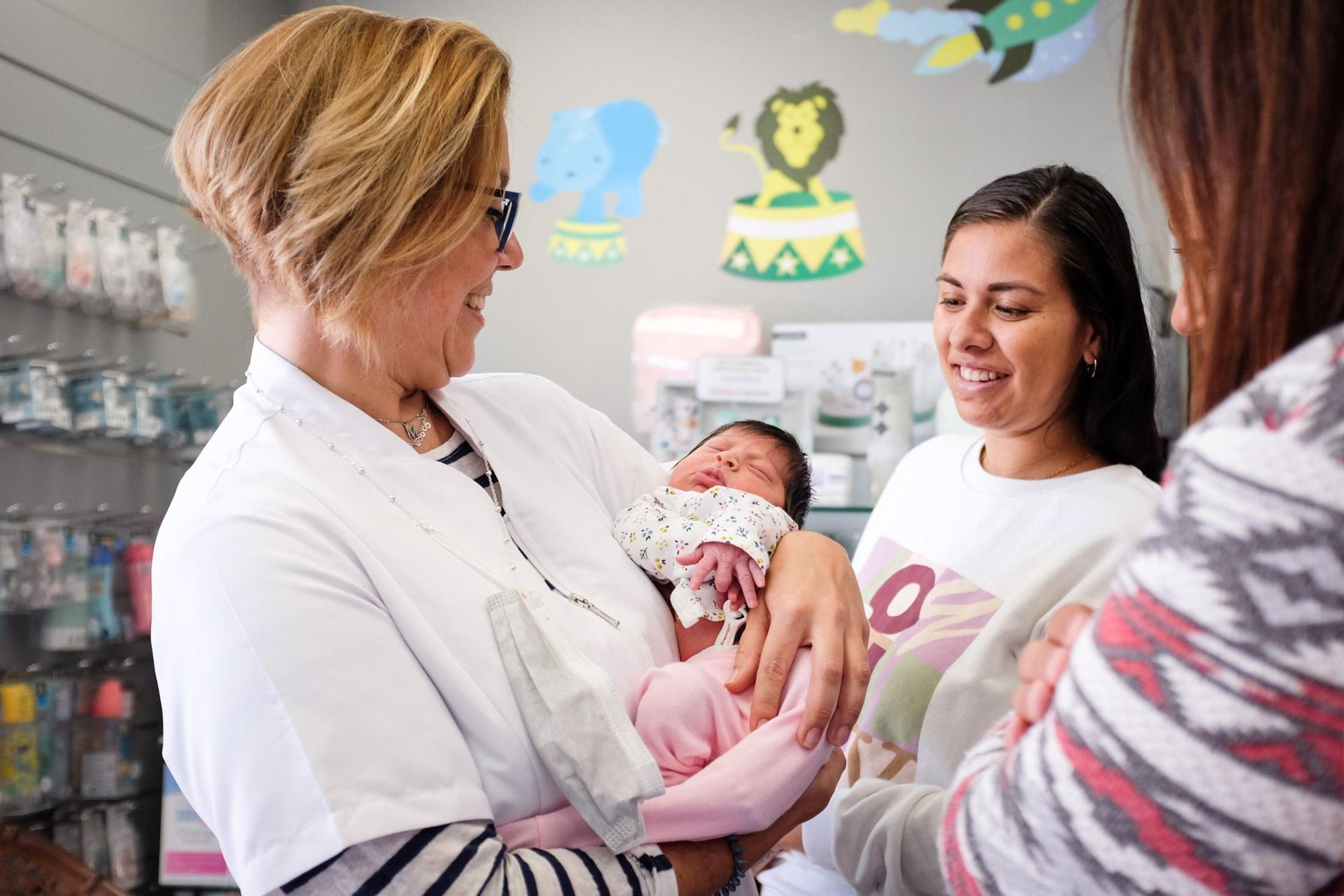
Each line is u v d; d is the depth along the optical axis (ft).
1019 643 4.44
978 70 11.62
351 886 2.97
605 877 3.20
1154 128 2.09
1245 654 1.65
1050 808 1.88
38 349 9.32
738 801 3.48
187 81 11.66
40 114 9.64
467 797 3.15
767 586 4.22
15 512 8.85
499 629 3.52
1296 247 1.88
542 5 12.71
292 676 3.02
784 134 12.07
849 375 11.08
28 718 8.73
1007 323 4.53
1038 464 4.87
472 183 3.54
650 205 12.37
